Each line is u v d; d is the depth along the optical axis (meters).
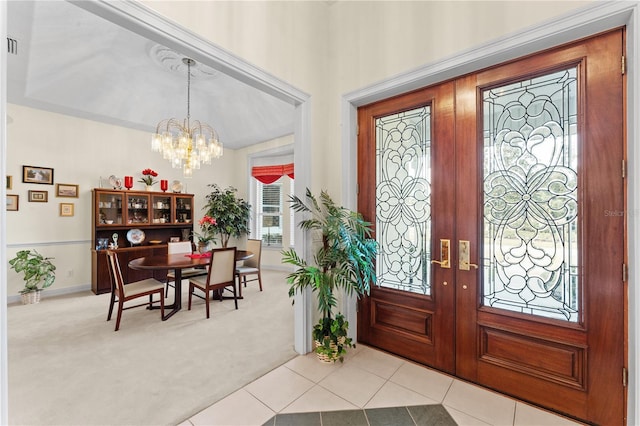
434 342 2.17
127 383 2.01
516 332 1.83
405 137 2.34
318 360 2.33
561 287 1.69
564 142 1.68
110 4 1.36
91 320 3.22
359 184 2.59
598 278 1.58
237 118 5.14
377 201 2.51
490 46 1.80
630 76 1.46
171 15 1.60
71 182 4.39
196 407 1.77
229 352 2.47
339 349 2.23
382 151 2.47
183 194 5.35
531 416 1.68
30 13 2.55
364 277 2.32
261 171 6.25
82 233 4.48
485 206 1.96
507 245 1.87
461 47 1.92
